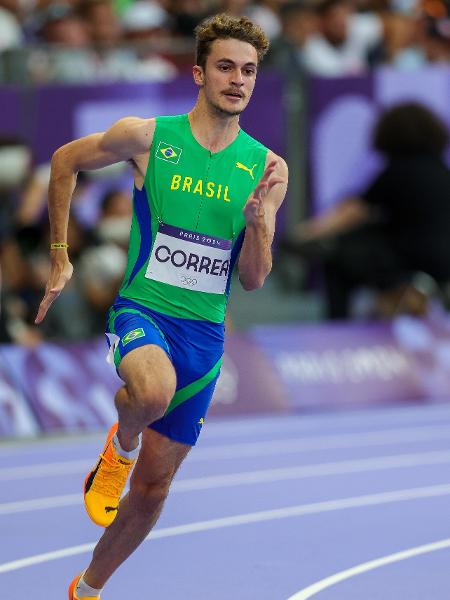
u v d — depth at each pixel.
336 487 19.97
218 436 24.55
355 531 16.78
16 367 24.59
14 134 26.75
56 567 14.74
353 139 29.62
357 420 26.38
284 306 30.64
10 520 17.56
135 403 11.03
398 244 28.77
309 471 21.30
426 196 28.58
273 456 22.62
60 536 16.50
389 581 14.00
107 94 27.45
